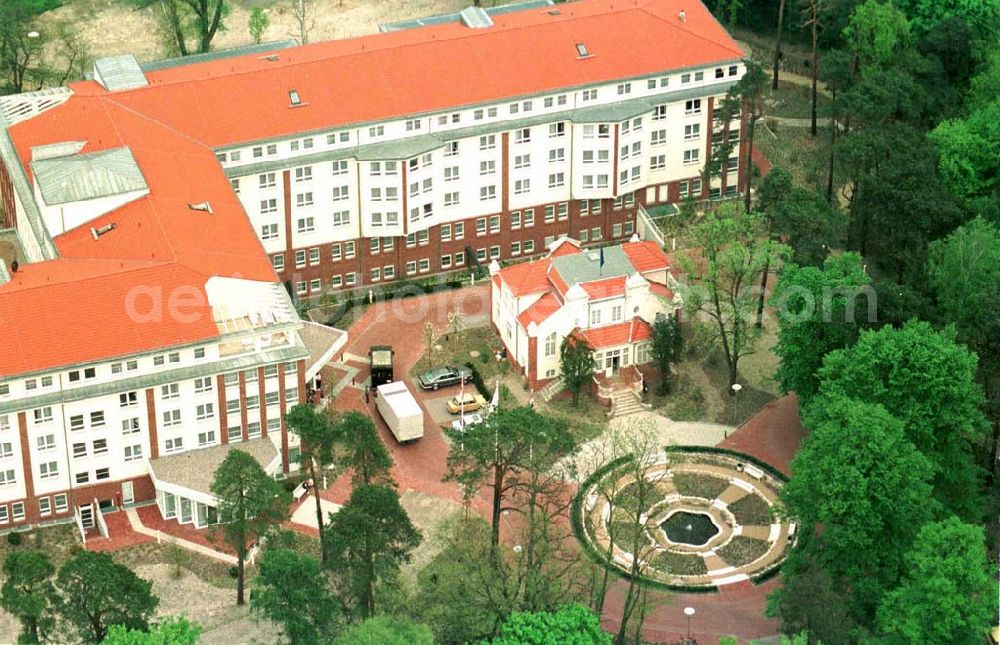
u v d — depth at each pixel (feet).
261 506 600.80
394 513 579.48
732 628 619.26
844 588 604.08
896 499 596.70
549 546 636.48
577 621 537.24
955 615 552.00
